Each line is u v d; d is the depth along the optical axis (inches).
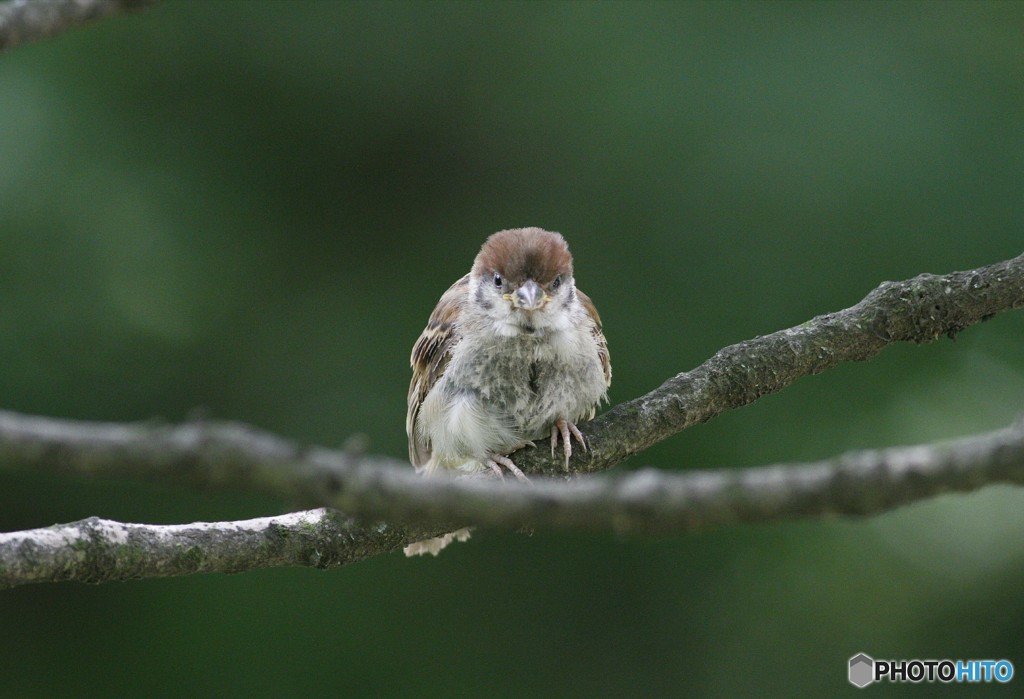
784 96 470.9
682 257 475.5
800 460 453.1
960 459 118.0
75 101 463.5
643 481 123.6
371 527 227.5
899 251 461.4
